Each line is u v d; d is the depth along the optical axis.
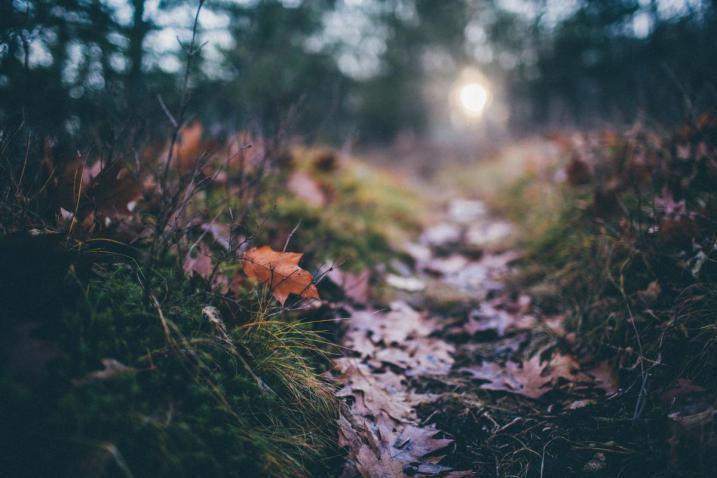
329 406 0.75
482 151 3.61
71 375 0.60
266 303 0.78
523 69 4.50
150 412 0.60
